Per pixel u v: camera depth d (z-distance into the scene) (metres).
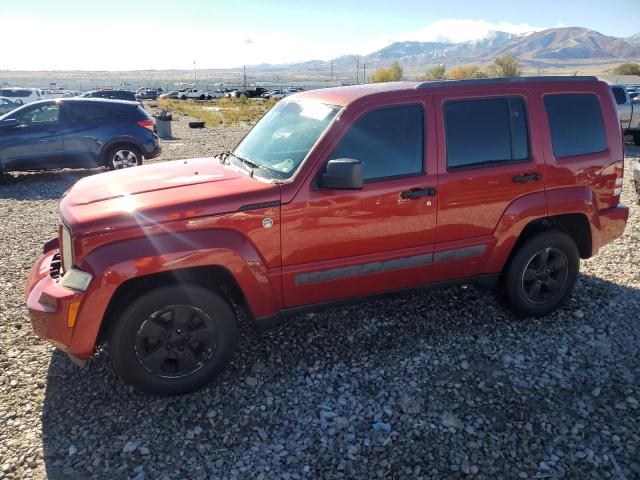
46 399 3.53
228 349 3.61
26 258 6.30
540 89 4.27
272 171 3.73
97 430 3.23
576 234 4.69
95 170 13.15
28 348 4.18
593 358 3.97
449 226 4.02
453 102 3.98
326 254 3.71
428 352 4.06
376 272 3.91
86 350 3.27
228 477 2.86
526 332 4.36
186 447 3.09
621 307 4.77
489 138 4.08
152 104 52.25
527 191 4.22
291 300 3.77
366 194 3.69
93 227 3.19
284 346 4.17
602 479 2.82
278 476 2.87
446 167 3.93
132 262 3.18
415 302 4.88
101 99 11.76
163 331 3.43
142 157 12.05
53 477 2.85
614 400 3.46
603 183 4.54
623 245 6.49
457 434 3.17
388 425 3.24
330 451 3.04
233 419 3.33
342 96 3.93
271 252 3.55
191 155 14.60
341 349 4.11
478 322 4.52
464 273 4.26
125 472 2.90
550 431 3.18
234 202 3.40
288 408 3.43
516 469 2.89
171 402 3.50
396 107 3.81
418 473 2.87
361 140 3.70
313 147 3.61
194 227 3.33
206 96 75.25
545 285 4.54
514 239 4.26
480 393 3.55
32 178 12.05
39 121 11.15
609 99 4.55
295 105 4.32
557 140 4.32
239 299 3.81
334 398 3.52
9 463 2.95
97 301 3.17
